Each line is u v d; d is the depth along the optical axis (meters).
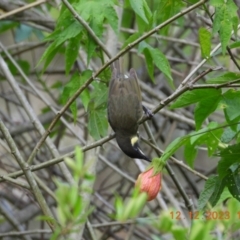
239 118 8.33
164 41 15.23
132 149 10.89
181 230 5.91
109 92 10.44
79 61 13.70
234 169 8.27
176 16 8.55
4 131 8.73
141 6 9.65
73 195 5.69
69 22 9.80
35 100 17.86
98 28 9.75
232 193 8.26
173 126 14.26
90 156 10.45
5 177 8.90
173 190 14.65
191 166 8.96
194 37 16.70
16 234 11.88
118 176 16.92
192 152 8.82
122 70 10.91
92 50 9.77
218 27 8.17
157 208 13.15
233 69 13.30
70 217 5.74
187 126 14.97
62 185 5.98
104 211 14.03
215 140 8.48
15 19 13.96
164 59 10.07
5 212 13.09
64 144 16.67
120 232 14.70
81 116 14.72
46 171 15.59
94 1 9.88
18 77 16.02
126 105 10.73
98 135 10.37
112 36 11.63
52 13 15.89
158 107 9.27
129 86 10.87
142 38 8.77
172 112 14.26
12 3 14.21
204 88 8.20
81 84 9.99
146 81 15.89
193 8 8.45
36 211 14.14
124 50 8.84
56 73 15.88
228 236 6.52
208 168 15.81
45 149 14.58
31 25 14.23
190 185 13.95
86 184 6.41
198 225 5.80
